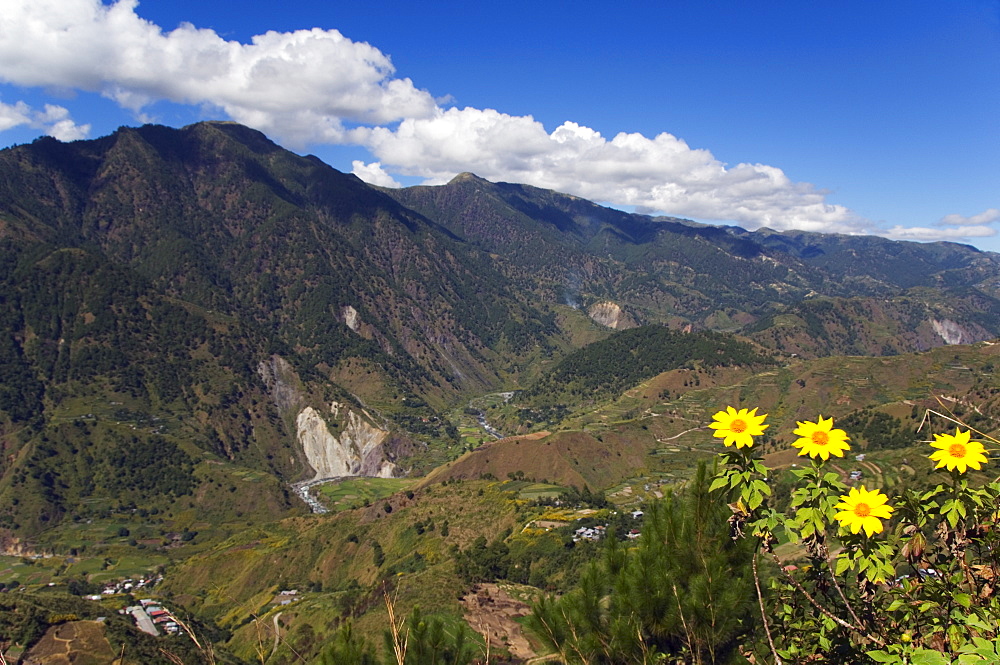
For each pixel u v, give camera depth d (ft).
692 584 22.39
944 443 19.29
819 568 21.57
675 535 24.30
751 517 22.35
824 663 21.16
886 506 19.17
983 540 19.01
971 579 19.12
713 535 23.47
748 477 19.99
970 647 15.61
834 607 21.84
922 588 19.51
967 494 18.89
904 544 20.08
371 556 335.26
